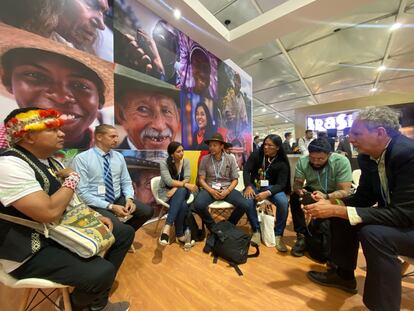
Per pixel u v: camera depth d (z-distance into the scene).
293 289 1.44
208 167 2.43
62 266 0.89
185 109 3.50
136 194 2.72
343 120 7.05
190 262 1.79
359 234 1.09
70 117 2.04
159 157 3.02
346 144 4.67
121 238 1.33
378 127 1.08
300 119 7.77
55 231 0.92
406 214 0.99
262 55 4.74
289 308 1.26
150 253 1.95
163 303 1.30
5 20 1.64
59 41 1.96
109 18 2.38
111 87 2.41
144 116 2.81
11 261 0.85
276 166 2.31
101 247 0.97
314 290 1.43
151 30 2.90
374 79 6.13
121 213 1.58
